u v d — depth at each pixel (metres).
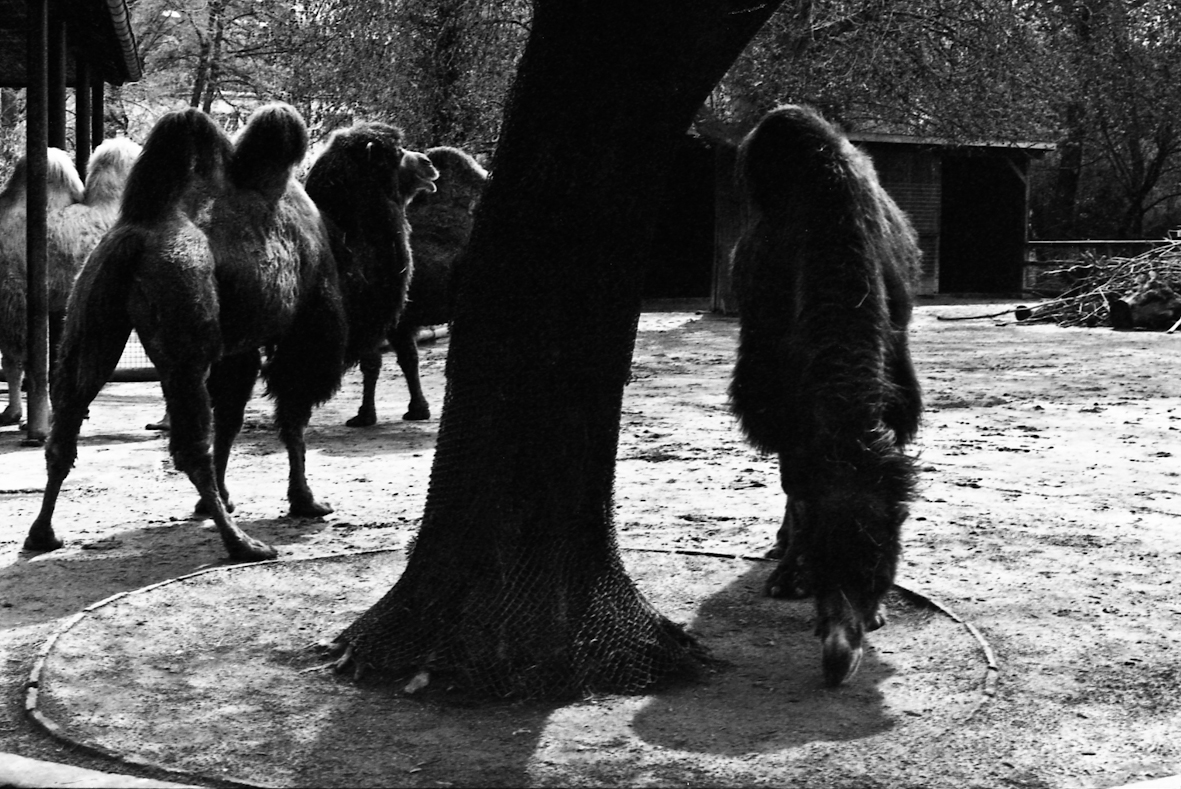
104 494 8.31
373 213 8.12
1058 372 15.98
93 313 6.52
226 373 7.49
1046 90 24.97
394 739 4.27
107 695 4.64
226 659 5.07
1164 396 13.59
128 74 16.61
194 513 7.68
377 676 4.87
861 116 25.34
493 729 4.38
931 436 10.94
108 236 6.59
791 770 4.00
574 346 4.80
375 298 8.15
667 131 4.68
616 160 4.64
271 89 34.50
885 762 4.07
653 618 5.04
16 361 11.60
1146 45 27.94
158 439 10.55
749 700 4.67
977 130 24.58
